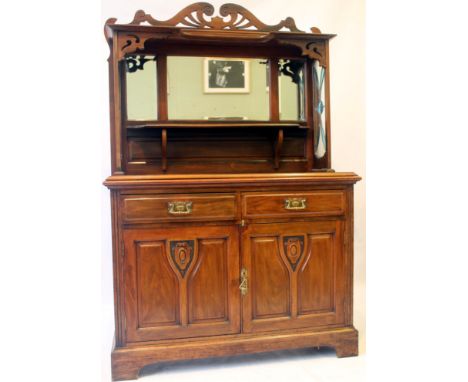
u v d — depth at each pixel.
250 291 1.93
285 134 2.44
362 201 2.90
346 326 2.04
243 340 1.91
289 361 2.01
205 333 1.90
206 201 1.88
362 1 2.79
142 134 2.29
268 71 2.40
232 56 2.36
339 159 2.83
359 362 1.98
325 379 1.82
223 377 1.85
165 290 1.86
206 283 1.89
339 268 2.02
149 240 1.84
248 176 1.91
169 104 2.30
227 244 1.90
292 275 1.97
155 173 2.30
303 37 2.20
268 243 1.94
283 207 1.95
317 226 1.99
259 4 2.63
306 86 2.43
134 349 1.83
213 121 2.35
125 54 2.18
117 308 1.83
